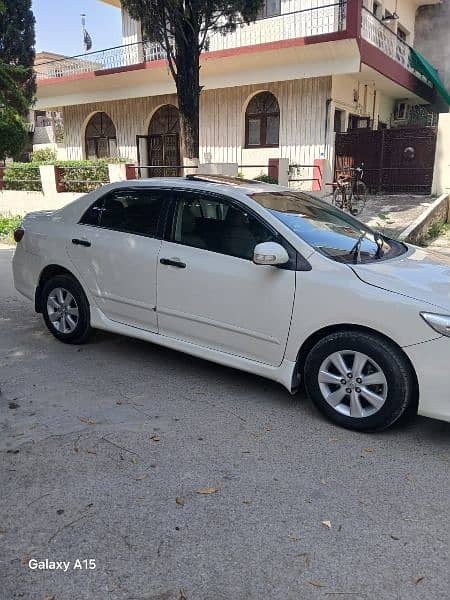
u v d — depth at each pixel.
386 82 17.52
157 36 11.44
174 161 20.27
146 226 4.61
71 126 22.89
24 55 18.36
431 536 2.63
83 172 15.78
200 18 11.20
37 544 2.54
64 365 4.77
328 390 3.74
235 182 4.76
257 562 2.44
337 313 3.58
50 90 21.31
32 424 3.68
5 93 15.03
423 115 21.06
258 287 3.88
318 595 2.26
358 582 2.33
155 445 3.43
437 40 21.66
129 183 4.83
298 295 3.73
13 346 5.27
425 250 4.71
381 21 16.30
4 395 4.14
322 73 15.01
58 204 16.09
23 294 5.62
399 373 3.43
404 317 3.37
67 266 5.08
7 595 2.24
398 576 2.37
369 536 2.62
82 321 5.08
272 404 4.04
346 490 2.99
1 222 15.49
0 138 14.59
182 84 11.67
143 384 4.37
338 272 3.66
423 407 3.38
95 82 19.70
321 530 2.66
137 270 4.55
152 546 2.53
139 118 20.72
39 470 3.13
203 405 4.01
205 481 3.05
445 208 13.61
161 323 4.49
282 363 3.88
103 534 2.61
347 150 16.02
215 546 2.54
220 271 4.06
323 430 3.66
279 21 15.95
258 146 17.86
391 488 3.02
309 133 16.55
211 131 18.66
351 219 4.84
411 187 15.23
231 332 4.07
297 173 16.62
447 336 3.26
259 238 4.00
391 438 3.57
